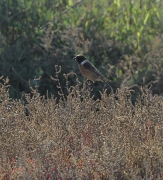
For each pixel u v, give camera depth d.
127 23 22.53
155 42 21.12
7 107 11.16
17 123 10.77
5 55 20.94
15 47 21.11
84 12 22.38
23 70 20.75
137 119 10.80
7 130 10.45
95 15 22.25
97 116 11.19
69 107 11.13
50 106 11.20
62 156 10.19
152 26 22.27
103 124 10.75
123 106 11.23
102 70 20.70
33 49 21.44
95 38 21.55
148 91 12.80
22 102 12.38
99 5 22.92
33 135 10.06
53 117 10.87
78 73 20.50
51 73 20.72
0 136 10.46
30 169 9.53
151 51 21.16
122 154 9.91
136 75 20.42
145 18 22.17
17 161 9.85
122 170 9.72
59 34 21.56
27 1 22.34
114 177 9.45
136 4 23.33
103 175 9.62
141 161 10.12
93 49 21.34
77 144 10.44
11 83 20.80
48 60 20.78
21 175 9.32
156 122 10.91
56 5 22.83
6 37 21.91
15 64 20.94
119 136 10.28
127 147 10.24
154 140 10.27
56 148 10.20
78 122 10.79
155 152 10.00
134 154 10.16
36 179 9.40
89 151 10.08
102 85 20.27
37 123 11.09
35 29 21.75
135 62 21.19
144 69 20.75
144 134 10.73
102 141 10.29
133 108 11.66
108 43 21.41
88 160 9.62
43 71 20.88
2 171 9.71
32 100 11.40
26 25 22.02
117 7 22.88
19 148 10.17
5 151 10.27
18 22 22.00
